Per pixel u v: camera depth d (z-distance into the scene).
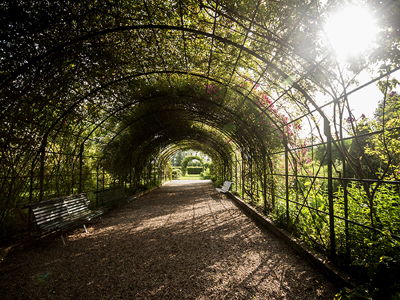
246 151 6.15
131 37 3.03
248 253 2.98
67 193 4.62
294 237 3.22
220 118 5.95
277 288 2.12
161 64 3.68
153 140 9.90
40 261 2.81
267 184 4.69
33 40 2.53
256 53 2.76
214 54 3.32
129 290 2.14
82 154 5.03
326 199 3.22
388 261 1.68
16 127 3.15
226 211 5.80
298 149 3.49
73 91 3.69
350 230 2.25
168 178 19.58
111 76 3.75
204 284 2.23
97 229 4.27
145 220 4.98
